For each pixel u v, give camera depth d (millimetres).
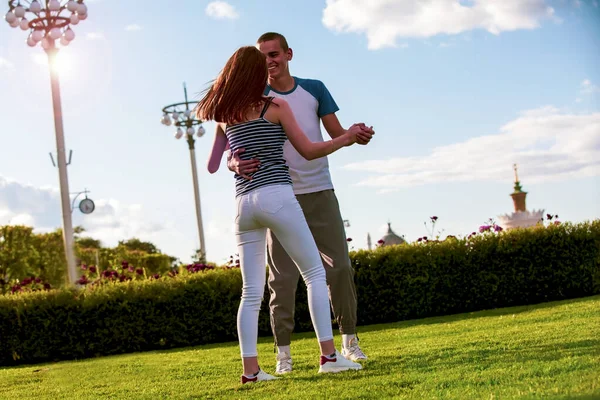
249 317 3893
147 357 6902
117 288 8828
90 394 4422
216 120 3797
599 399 2738
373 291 9211
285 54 4625
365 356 4551
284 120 3773
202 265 10555
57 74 12836
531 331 5379
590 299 8453
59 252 18406
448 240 9531
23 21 11727
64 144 12875
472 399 2996
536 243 9539
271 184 3725
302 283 8820
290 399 3307
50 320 8617
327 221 4570
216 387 4047
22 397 4559
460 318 8133
